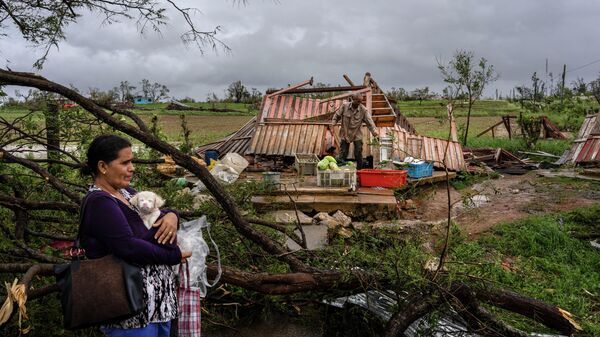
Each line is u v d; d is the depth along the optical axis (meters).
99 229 2.65
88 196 2.72
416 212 9.69
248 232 4.55
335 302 4.59
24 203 4.31
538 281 6.14
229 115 51.91
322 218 8.21
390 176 10.03
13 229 4.16
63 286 2.65
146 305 2.74
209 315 4.52
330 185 9.68
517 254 7.39
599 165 15.06
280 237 5.65
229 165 10.58
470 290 4.04
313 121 13.88
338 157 12.21
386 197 9.30
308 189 9.39
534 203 10.62
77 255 2.78
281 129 13.62
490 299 4.12
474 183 13.20
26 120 5.40
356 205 8.80
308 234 7.08
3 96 4.80
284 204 8.68
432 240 7.14
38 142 5.30
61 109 5.39
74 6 5.03
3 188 5.05
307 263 4.98
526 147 21.28
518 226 8.45
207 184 4.50
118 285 2.62
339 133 12.47
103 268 2.64
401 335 4.16
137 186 6.40
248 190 6.29
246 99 79.75
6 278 4.18
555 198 11.13
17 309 3.49
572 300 5.48
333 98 15.31
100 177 2.82
